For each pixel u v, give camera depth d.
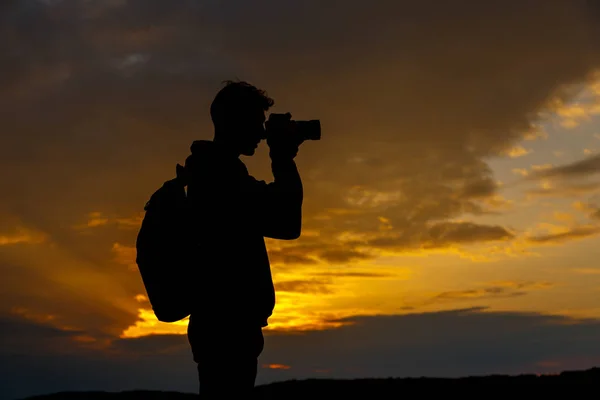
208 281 2.90
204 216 2.94
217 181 2.96
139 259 2.91
